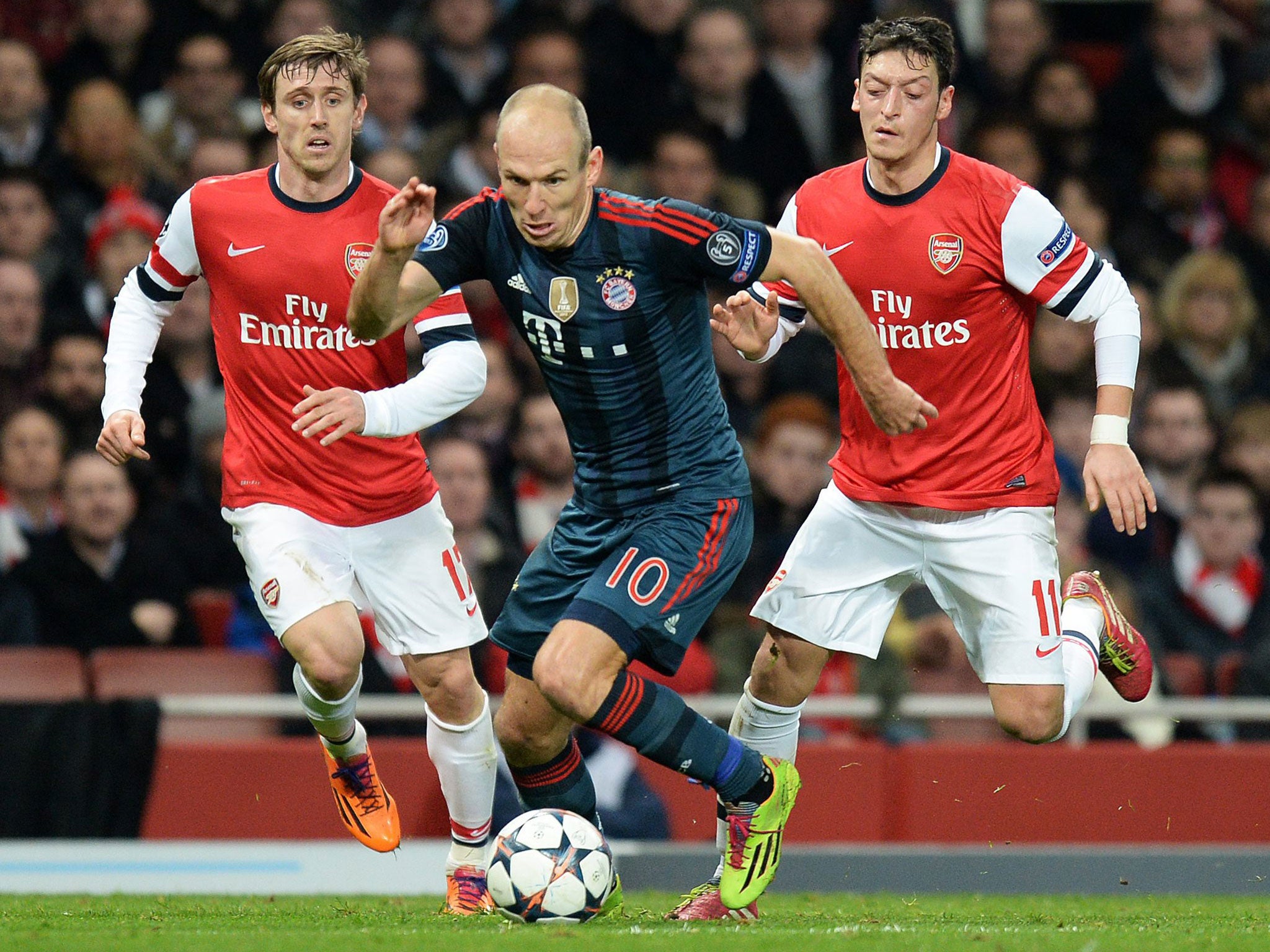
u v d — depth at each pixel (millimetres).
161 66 46594
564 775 20016
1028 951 16188
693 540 18203
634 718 17672
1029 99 47625
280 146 20406
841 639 20875
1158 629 36094
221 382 39500
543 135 16906
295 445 20609
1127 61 50125
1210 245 47781
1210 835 31031
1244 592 36969
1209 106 49875
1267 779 31141
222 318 20656
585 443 18672
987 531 20672
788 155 46688
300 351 20453
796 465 37438
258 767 30703
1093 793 31156
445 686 21219
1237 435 40375
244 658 33031
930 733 33906
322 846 29141
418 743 30844
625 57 48094
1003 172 20219
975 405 20500
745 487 18781
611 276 17812
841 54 48281
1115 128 49562
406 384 19000
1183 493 40781
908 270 20141
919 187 20109
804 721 33562
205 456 37281
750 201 44688
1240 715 30906
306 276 20250
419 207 15906
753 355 18406
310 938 16688
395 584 21062
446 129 44844
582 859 18625
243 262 20297
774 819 18484
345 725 20984
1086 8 54938
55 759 29859
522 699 19453
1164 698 34438
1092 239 45031
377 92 45250
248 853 29031
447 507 34188
